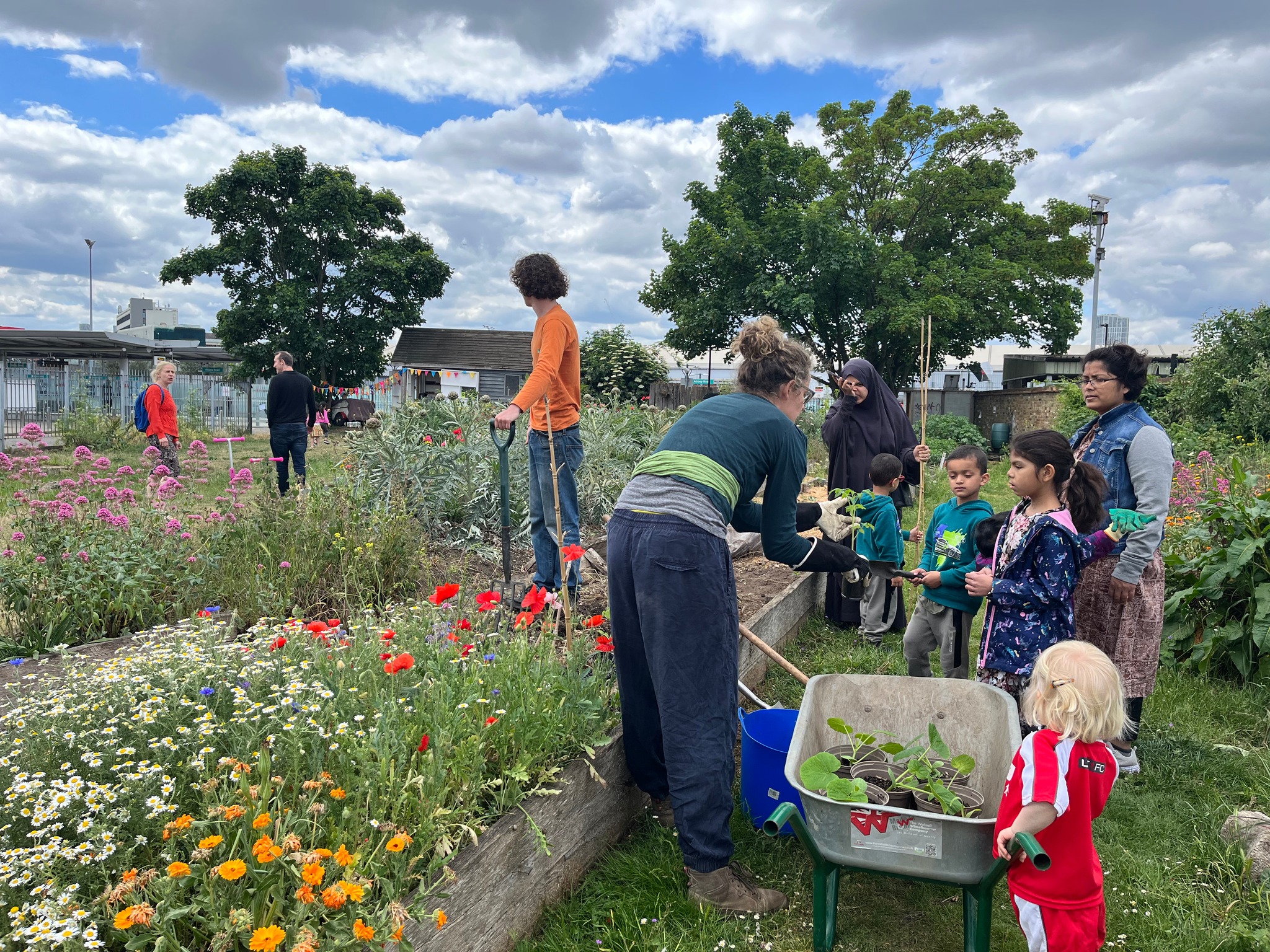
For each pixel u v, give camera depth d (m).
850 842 2.21
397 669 2.47
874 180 26.22
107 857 1.79
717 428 2.63
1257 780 3.35
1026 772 2.09
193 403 22.19
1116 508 3.27
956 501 3.69
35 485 4.98
